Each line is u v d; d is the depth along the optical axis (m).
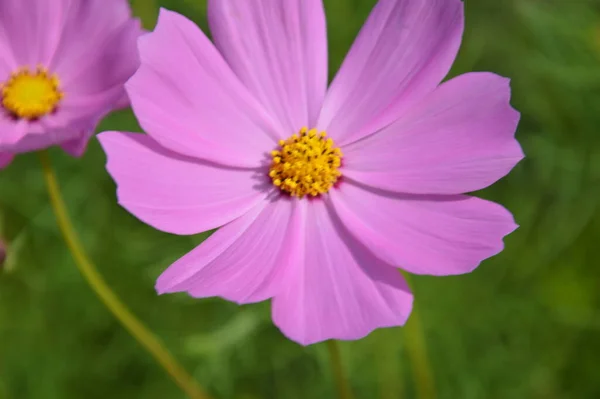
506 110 0.32
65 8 0.35
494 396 0.42
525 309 0.42
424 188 0.32
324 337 0.30
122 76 0.34
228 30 0.33
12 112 0.35
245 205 0.33
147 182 0.31
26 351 0.42
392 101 0.32
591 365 0.42
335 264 0.32
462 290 0.42
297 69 0.33
